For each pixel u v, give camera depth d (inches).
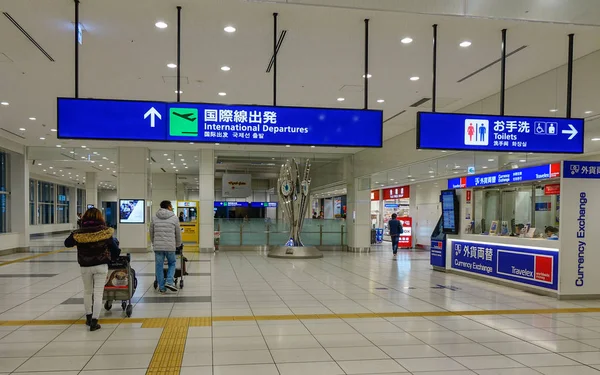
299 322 211.6
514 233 345.7
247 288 311.4
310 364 152.6
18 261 480.4
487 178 366.3
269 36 228.2
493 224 370.9
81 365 149.6
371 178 617.3
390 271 418.9
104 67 275.7
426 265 474.3
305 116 201.5
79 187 1347.2
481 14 172.2
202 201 622.5
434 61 213.8
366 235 652.7
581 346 176.9
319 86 319.3
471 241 382.9
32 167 772.6
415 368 149.7
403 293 296.4
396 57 259.1
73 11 197.9
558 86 272.2
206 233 619.8
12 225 602.9
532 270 303.1
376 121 207.0
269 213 724.7
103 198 1553.9
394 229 581.6
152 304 251.9
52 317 218.7
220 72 287.1
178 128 192.7
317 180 677.3
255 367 149.0
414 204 733.3
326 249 679.1
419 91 329.1
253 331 194.2
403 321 215.8
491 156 365.1
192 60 264.4
